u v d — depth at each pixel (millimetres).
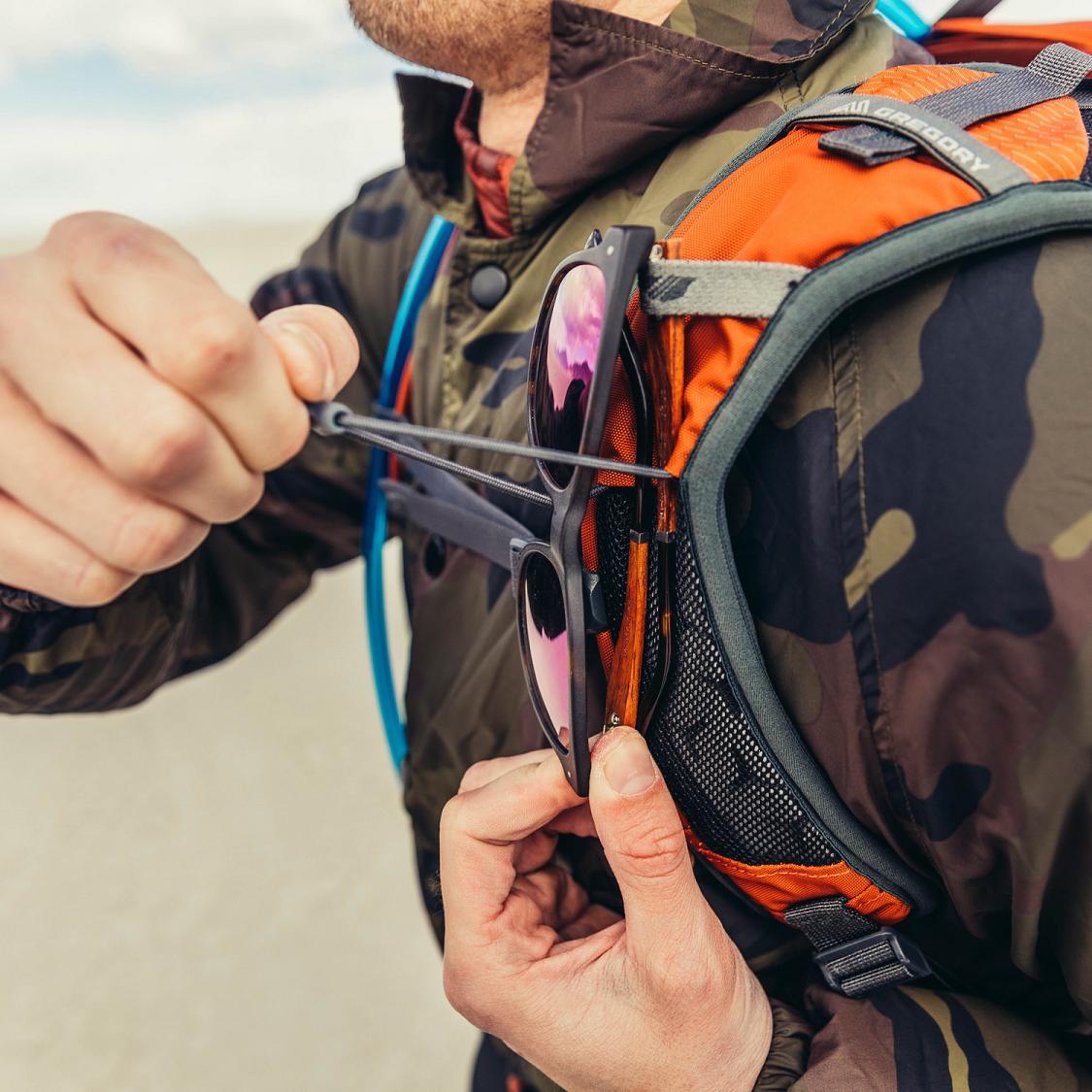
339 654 2334
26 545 324
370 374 809
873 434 347
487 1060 744
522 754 489
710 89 445
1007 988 459
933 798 360
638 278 365
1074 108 405
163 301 276
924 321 340
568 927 502
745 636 370
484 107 595
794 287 336
